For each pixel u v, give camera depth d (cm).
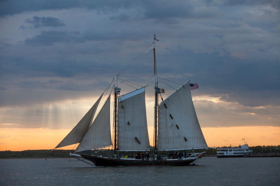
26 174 10356
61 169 11700
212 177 8431
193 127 10350
